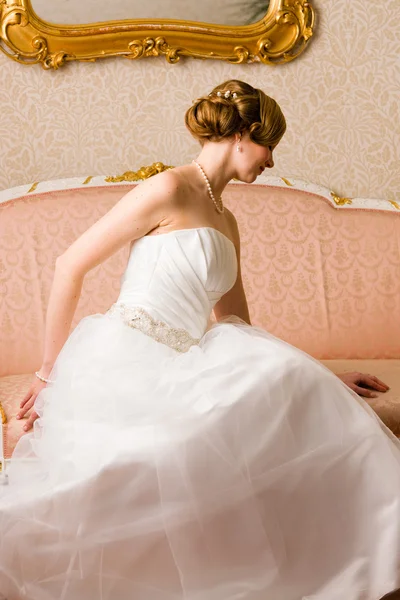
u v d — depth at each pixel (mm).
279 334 3309
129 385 2039
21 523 2008
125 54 3303
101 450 1986
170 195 2166
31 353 3084
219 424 1984
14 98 3281
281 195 3363
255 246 3299
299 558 2023
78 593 1988
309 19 3404
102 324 2166
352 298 3377
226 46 3359
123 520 1971
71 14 3234
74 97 3332
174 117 3426
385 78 3545
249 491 1973
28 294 3094
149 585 1993
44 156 3344
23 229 3121
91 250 2168
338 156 3561
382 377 2863
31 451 2131
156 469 1951
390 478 2031
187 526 1951
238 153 2279
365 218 3422
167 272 2164
